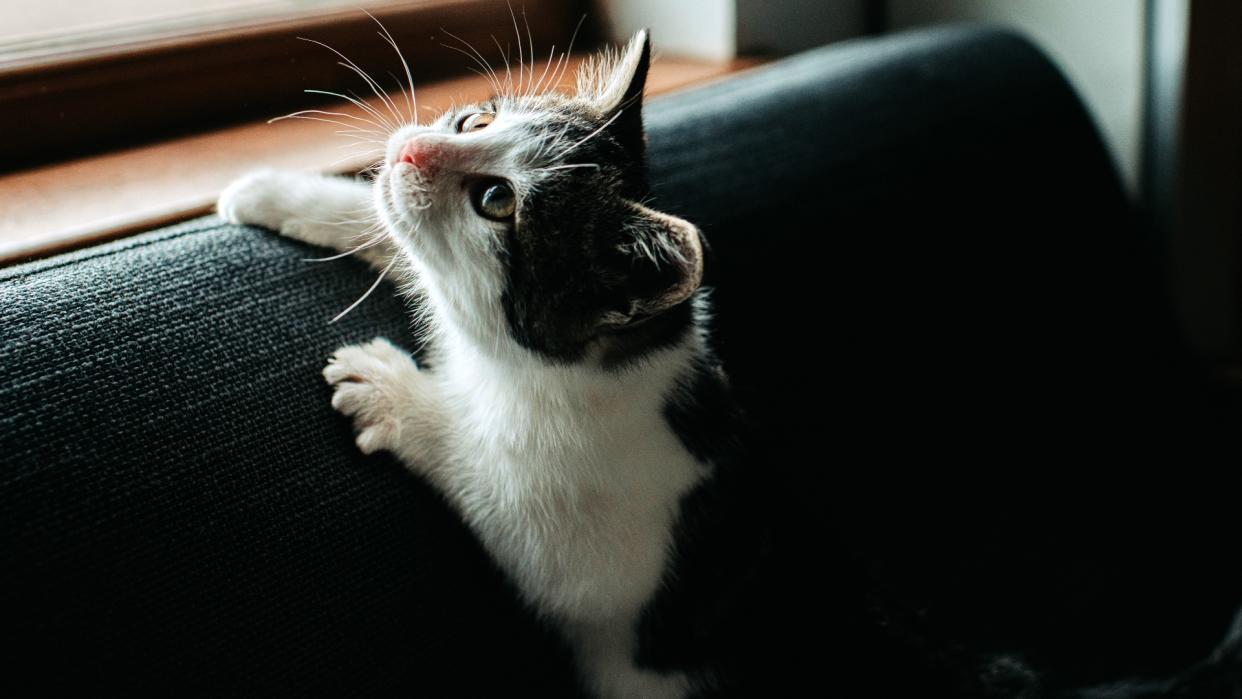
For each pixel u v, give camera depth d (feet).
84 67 1.48
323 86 1.57
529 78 1.59
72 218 1.33
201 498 1.14
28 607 1.04
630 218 1.29
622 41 1.94
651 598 1.37
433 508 1.29
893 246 1.78
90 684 1.05
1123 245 2.16
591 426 1.35
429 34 1.63
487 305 1.33
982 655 1.61
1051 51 2.48
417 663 1.22
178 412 1.16
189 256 1.29
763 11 2.11
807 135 1.75
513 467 1.34
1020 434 1.92
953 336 1.85
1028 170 2.00
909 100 1.89
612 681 1.44
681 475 1.37
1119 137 2.48
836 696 1.43
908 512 1.75
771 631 1.42
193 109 1.58
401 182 1.30
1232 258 2.56
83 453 1.11
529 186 1.30
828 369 1.68
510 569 1.34
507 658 1.30
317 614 1.17
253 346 1.24
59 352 1.15
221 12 1.65
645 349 1.36
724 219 1.61
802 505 1.52
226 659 1.11
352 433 1.26
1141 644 1.79
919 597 1.70
